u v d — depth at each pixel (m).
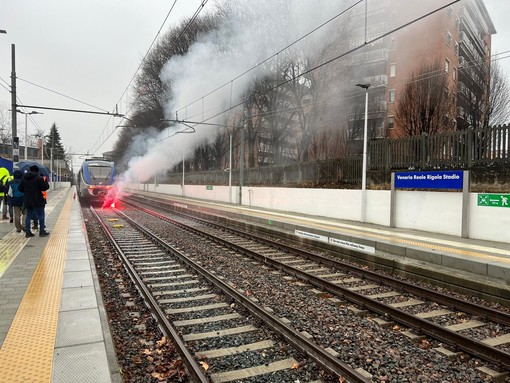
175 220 18.31
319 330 4.98
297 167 20.08
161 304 5.95
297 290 6.88
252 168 24.73
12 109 15.33
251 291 6.74
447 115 21.73
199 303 6.03
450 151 12.07
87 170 26.75
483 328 5.29
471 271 7.35
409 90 22.38
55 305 4.93
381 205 13.55
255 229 15.03
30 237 10.19
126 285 6.96
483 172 10.91
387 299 6.56
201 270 7.74
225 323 5.18
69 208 20.30
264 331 4.89
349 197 15.30
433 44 27.55
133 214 21.48
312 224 13.55
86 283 5.95
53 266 7.02
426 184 11.73
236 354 4.23
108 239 12.17
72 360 3.47
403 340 4.76
